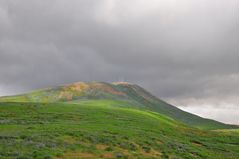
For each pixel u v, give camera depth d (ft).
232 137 305.94
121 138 168.35
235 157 199.93
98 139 155.74
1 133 149.69
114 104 573.74
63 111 276.21
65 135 155.33
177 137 232.94
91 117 256.11
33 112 260.83
